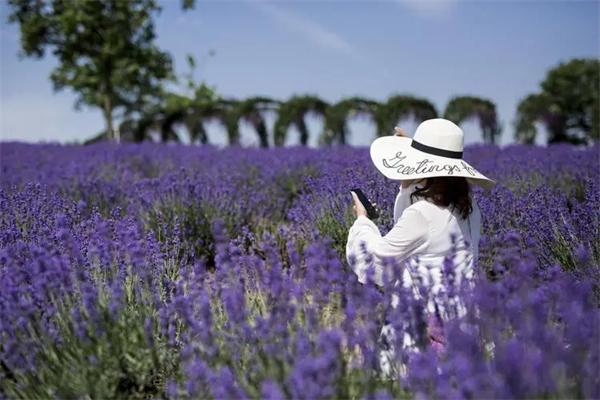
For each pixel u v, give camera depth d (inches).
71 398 100.6
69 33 977.5
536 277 121.8
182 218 208.7
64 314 109.3
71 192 255.1
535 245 155.8
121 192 255.3
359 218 119.0
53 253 121.9
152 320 116.5
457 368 81.3
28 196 204.2
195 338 109.7
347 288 101.3
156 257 142.2
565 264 152.6
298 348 88.3
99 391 100.7
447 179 112.8
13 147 567.5
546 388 79.3
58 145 616.4
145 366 107.7
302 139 1022.4
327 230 193.6
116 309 110.0
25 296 110.1
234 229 216.7
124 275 131.6
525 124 1145.4
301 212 209.0
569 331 90.7
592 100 1512.1
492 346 102.6
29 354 102.3
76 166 327.6
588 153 373.1
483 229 171.2
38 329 106.3
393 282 102.8
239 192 242.5
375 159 122.7
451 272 100.1
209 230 213.9
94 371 100.7
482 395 77.0
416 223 110.5
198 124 1125.1
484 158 378.3
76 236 150.0
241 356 101.7
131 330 110.6
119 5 976.3
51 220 174.6
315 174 306.5
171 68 1052.5
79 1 972.6
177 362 112.7
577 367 83.8
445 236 110.8
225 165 349.4
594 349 85.0
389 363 96.5
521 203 185.6
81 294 114.1
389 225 172.9
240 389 87.9
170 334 109.4
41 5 1017.5
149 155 441.7
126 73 991.0
